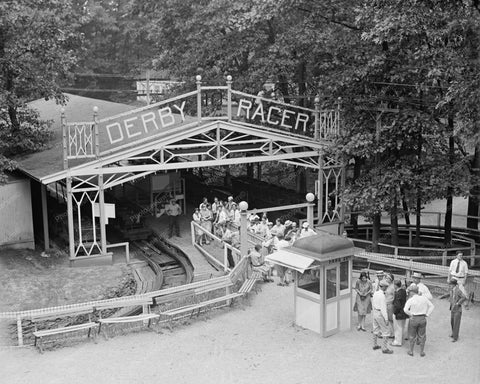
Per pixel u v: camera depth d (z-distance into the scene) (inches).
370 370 658.8
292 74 1395.2
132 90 2269.9
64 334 767.7
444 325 772.6
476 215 1380.4
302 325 767.7
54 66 1294.3
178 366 673.0
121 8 2438.5
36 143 1321.4
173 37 1550.2
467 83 885.8
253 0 1298.0
